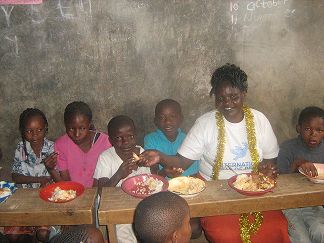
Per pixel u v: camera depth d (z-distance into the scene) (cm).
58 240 185
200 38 410
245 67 425
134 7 392
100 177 334
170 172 321
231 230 292
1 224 260
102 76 409
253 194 270
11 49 390
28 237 328
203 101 431
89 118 356
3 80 399
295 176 304
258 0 404
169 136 377
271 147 330
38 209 260
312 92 443
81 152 367
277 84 435
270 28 416
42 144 369
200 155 335
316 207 325
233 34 413
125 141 329
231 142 322
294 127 452
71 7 384
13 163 408
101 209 257
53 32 389
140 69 412
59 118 418
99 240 189
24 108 410
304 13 414
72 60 400
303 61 430
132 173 337
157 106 373
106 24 393
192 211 263
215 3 401
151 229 189
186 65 417
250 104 439
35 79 402
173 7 397
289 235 312
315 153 350
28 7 379
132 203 265
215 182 296
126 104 421
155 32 402
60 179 344
